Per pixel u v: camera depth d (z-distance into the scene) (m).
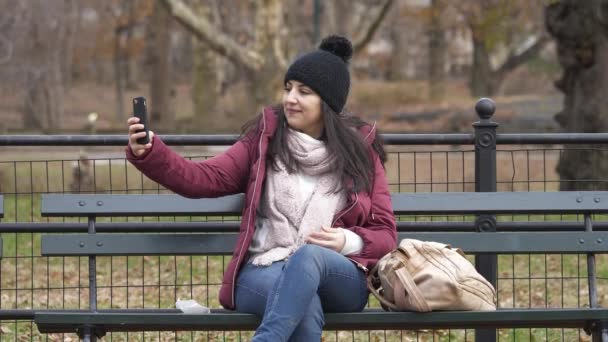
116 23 84.69
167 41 71.38
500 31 53.53
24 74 56.16
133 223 8.76
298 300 6.67
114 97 96.12
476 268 8.66
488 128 8.78
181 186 7.22
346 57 7.77
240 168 7.51
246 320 7.09
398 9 85.31
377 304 11.66
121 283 14.08
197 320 7.07
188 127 56.91
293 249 7.29
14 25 53.38
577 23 23.09
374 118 61.44
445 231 8.86
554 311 7.13
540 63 66.06
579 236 7.83
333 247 7.20
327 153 7.49
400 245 7.23
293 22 51.25
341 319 7.05
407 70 99.88
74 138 8.87
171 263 14.81
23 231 8.78
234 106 69.94
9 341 10.28
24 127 70.69
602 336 7.19
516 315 7.07
